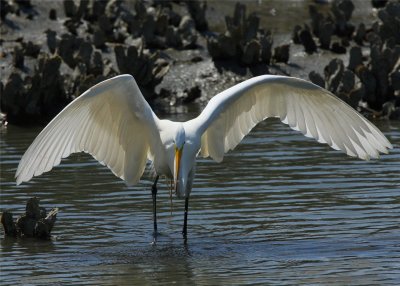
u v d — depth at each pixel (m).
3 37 24.98
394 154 17.20
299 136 19.22
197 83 23.75
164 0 27.75
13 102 21.36
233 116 12.42
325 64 24.41
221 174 16.05
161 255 11.85
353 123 11.93
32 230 12.88
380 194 14.43
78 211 13.97
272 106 12.36
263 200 14.31
